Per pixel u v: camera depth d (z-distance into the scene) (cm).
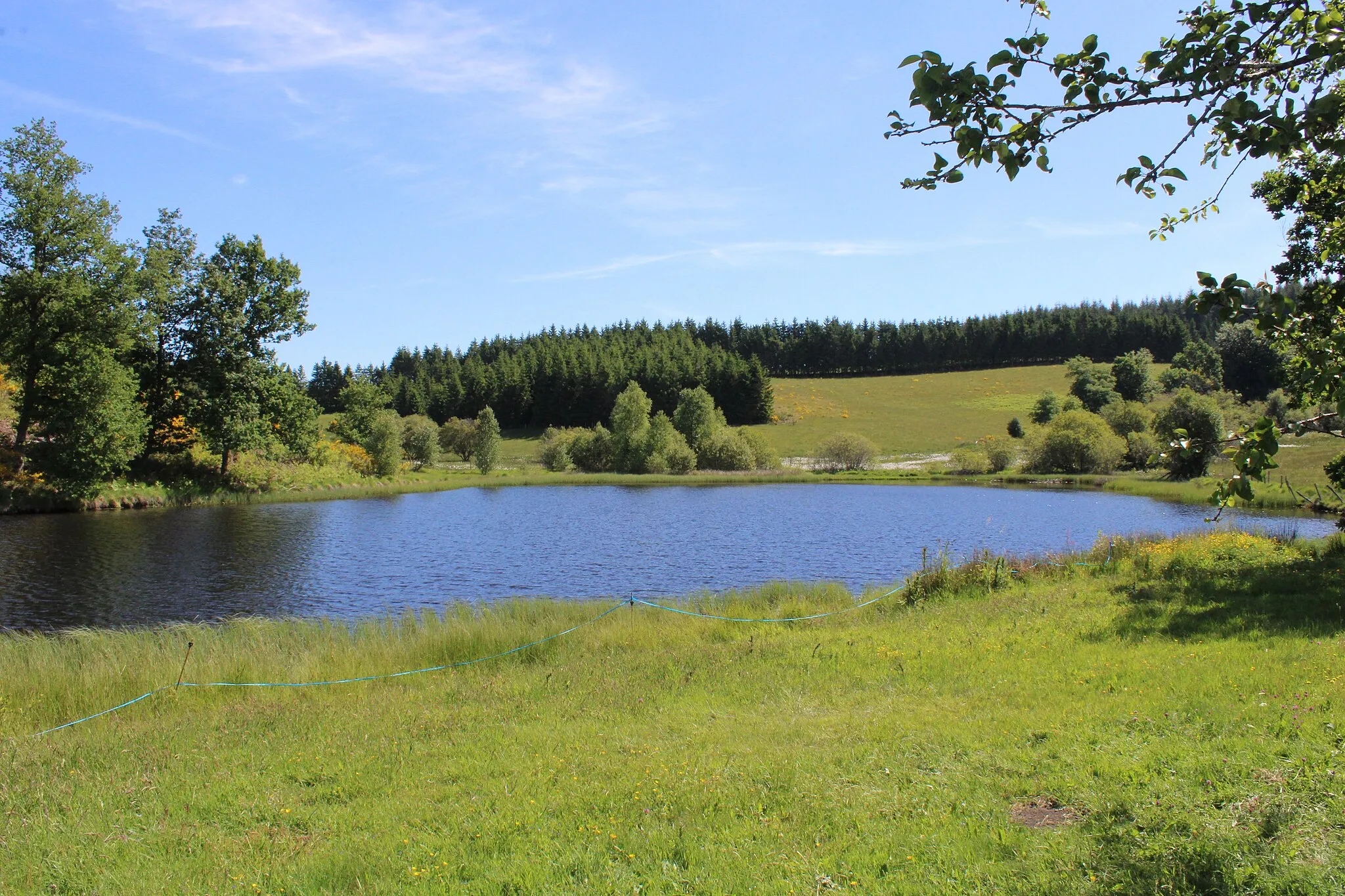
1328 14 359
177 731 962
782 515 4469
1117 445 6712
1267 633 1077
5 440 4547
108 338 4625
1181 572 1650
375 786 747
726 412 11319
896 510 4666
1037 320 14750
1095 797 603
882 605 1694
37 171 4441
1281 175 1041
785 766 730
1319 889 443
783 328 17062
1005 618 1391
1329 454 4869
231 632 1652
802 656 1211
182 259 5222
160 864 592
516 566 2856
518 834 620
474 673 1273
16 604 2245
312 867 575
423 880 545
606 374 12006
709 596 1933
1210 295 423
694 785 696
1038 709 846
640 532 3788
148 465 5153
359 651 1440
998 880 497
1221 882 461
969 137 395
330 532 3766
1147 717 764
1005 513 4441
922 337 14838
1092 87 389
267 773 791
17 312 4328
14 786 776
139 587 2483
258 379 5294
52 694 1166
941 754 735
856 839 574
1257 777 599
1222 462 5272
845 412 11450
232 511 4606
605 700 1030
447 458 10069
